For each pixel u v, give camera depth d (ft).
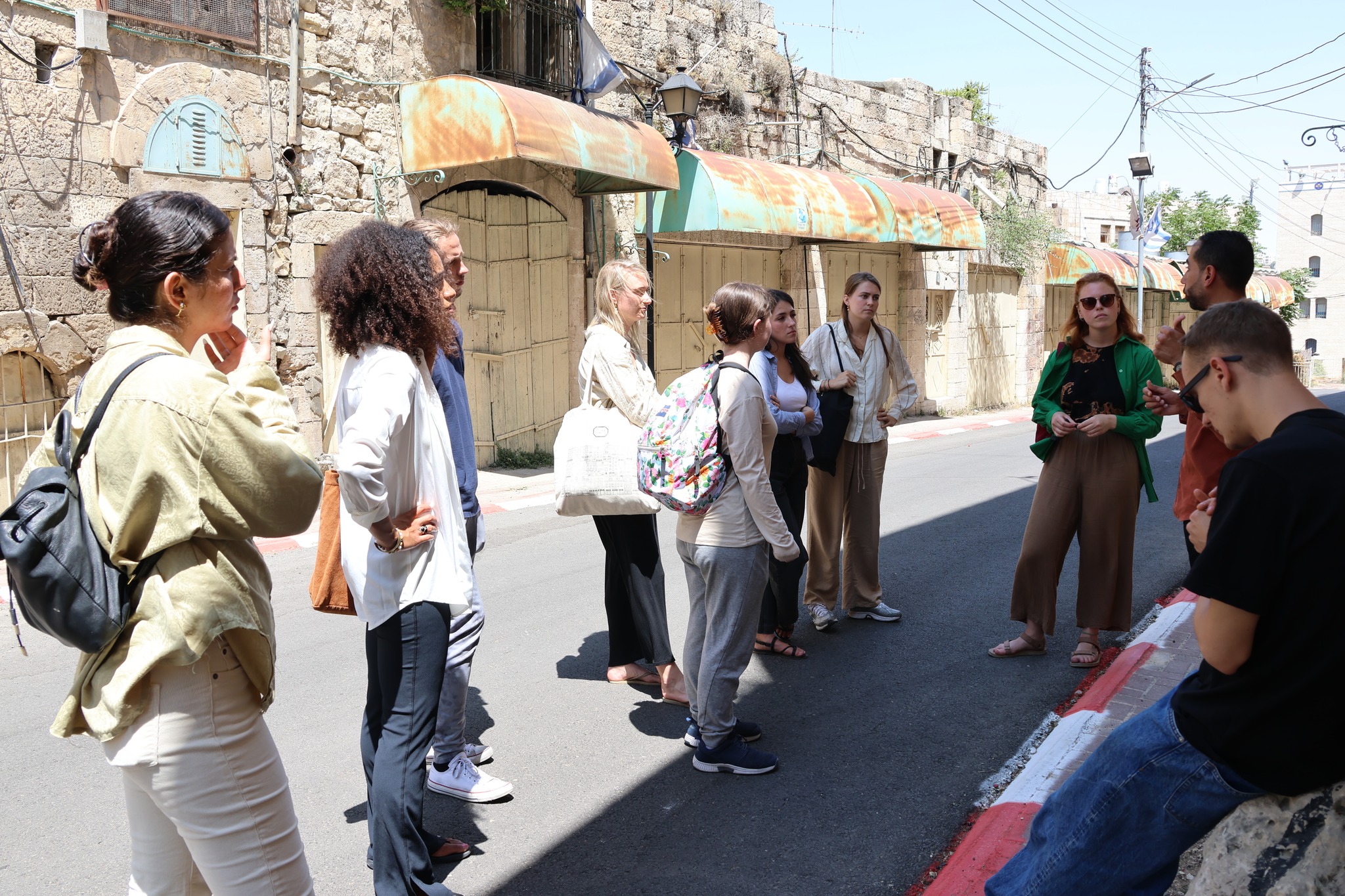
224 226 7.35
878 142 63.26
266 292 31.27
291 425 7.30
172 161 28.60
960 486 36.22
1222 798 7.19
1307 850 6.80
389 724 9.82
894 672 17.29
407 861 9.64
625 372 14.51
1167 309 114.52
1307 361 149.89
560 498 14.82
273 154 31.35
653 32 47.34
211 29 29.27
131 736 6.70
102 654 6.72
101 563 6.56
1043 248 77.51
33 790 13.08
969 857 10.86
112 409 6.68
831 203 49.32
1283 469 6.66
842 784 13.16
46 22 25.70
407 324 9.70
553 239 42.93
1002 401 80.28
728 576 12.98
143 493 6.58
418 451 9.73
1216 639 6.84
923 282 66.13
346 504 9.10
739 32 52.65
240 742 7.06
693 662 13.75
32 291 25.80
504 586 22.93
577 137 35.55
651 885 10.79
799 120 56.29
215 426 6.69
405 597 9.71
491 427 40.40
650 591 15.72
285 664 17.69
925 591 22.27
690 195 43.39
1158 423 16.52
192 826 6.91
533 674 17.24
